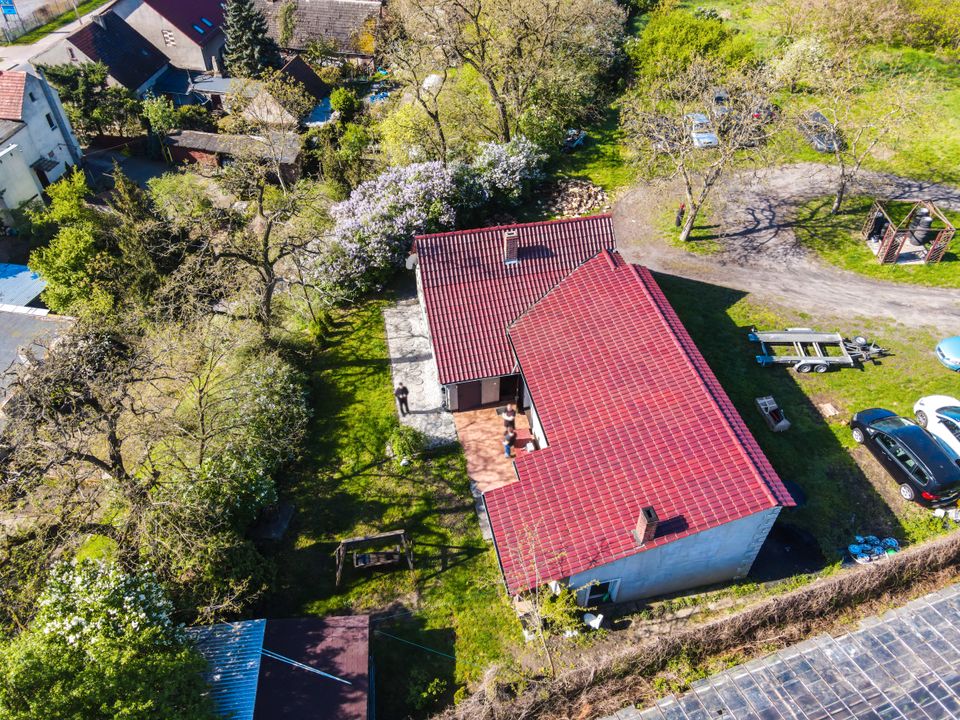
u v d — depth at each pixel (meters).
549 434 24.25
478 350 28.80
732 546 21.66
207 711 17.73
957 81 49.06
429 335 29.42
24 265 43.72
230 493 23.72
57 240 38.53
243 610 22.83
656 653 20.77
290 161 50.97
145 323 30.69
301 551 25.17
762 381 30.08
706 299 34.53
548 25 43.19
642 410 23.80
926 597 22.67
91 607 18.91
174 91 65.38
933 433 26.50
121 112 57.75
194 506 22.48
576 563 20.77
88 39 62.28
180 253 37.69
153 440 23.48
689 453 22.23
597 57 50.97
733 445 22.12
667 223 40.28
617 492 21.92
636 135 42.66
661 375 24.59
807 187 42.03
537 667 21.41
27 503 25.34
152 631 18.69
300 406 29.30
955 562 23.64
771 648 21.55
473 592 23.69
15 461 21.95
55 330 36.31
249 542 23.36
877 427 26.39
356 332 34.31
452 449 28.55
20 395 24.61
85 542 26.30
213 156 55.62
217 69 69.44
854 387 29.64
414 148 43.94
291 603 23.61
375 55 66.75
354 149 49.84
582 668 20.64
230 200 50.31
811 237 38.28
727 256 37.50
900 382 29.62
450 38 41.84
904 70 50.16
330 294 35.06
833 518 24.84
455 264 29.86
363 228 35.81
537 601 20.88
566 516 21.84
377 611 23.34
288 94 54.44
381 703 21.03
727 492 21.11
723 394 24.34
